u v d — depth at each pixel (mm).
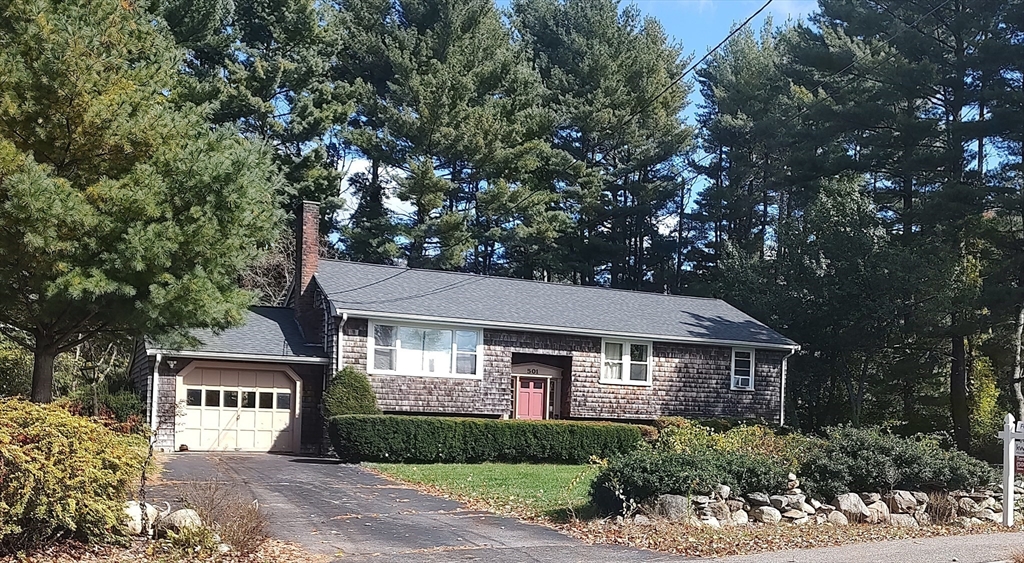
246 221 16422
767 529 13461
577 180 46188
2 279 15031
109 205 15328
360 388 24766
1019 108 30859
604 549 11828
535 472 21266
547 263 46469
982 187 31000
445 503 15992
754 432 18375
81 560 9891
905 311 33375
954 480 15938
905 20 33500
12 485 9641
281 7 39156
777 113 43500
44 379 16984
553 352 28219
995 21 31750
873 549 12031
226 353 24531
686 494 13750
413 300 27000
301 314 27703
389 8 45250
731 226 51781
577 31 51781
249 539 10906
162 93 18109
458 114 40844
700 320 31859
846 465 15180
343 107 40094
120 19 16719
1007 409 35188
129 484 11414
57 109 15281
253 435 25250
